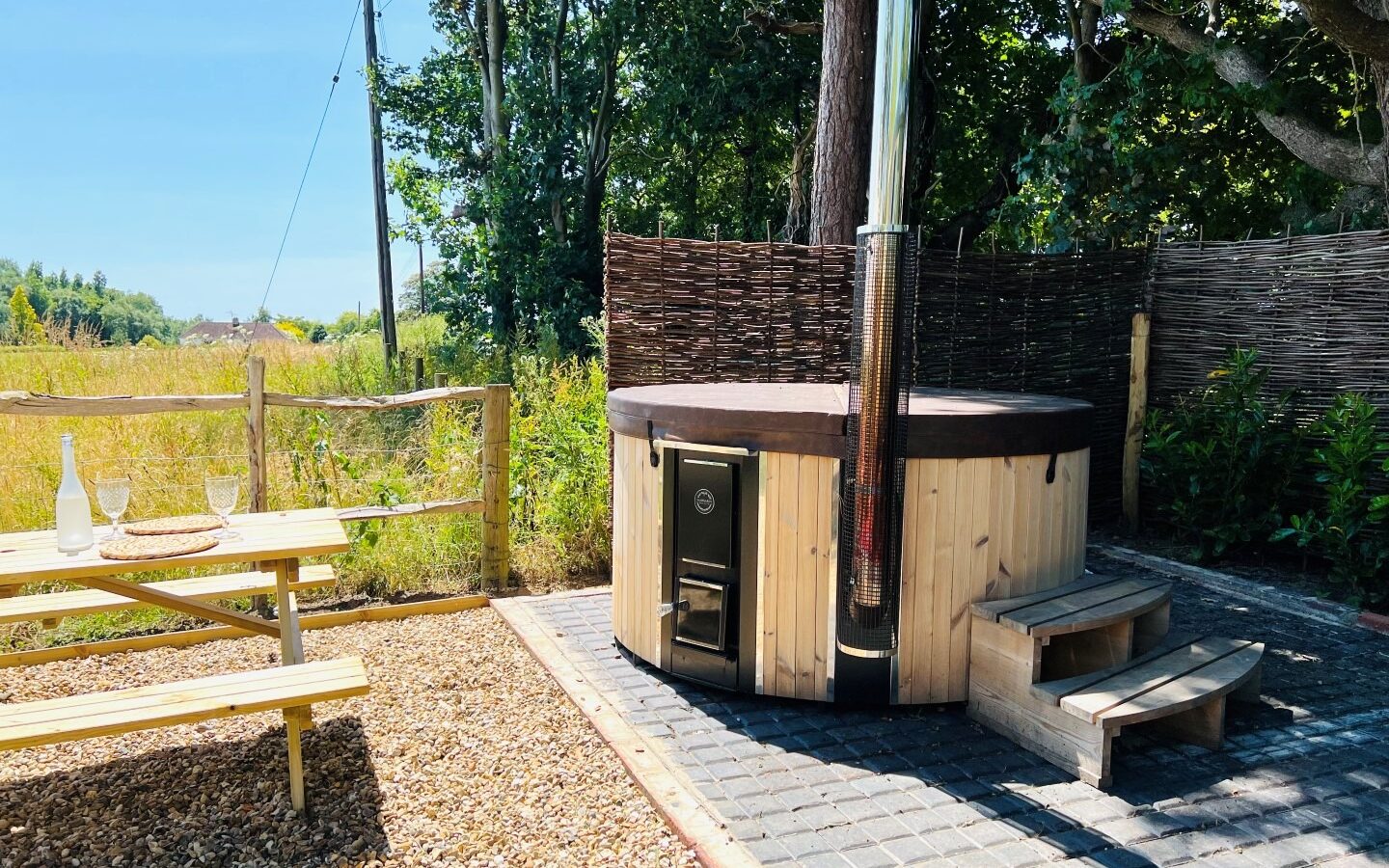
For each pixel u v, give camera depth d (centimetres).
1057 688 302
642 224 1783
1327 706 354
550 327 1323
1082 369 690
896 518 310
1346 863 241
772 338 575
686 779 287
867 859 239
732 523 345
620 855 246
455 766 302
